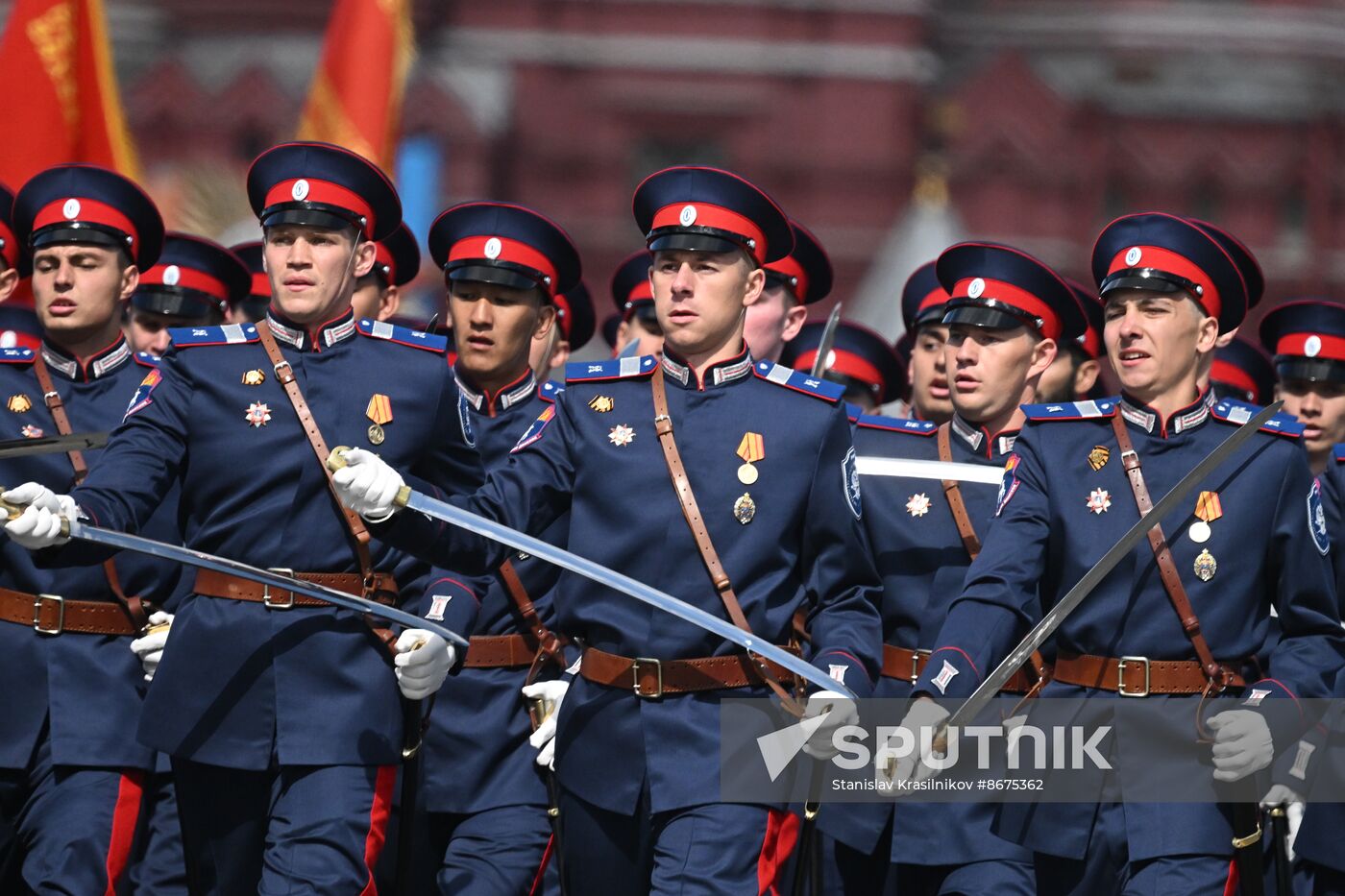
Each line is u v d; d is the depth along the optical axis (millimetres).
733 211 22625
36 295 26531
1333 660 22484
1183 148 139750
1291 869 24859
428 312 64625
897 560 26828
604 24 138000
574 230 137375
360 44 47969
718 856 21141
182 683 22453
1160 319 23266
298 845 22062
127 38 135250
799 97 137750
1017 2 141125
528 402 28750
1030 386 27703
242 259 35531
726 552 21984
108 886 24031
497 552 22125
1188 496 22812
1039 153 138500
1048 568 23297
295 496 22641
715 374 22609
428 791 26328
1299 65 139125
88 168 26656
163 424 22750
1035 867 24031
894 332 114688
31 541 20406
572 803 22219
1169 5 140125
